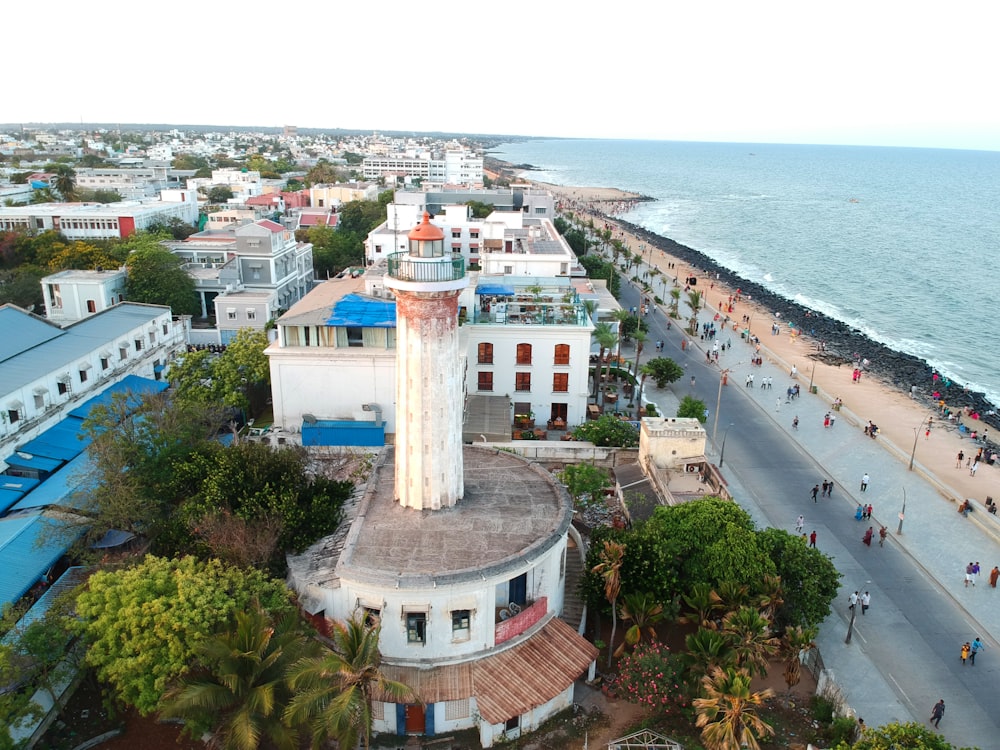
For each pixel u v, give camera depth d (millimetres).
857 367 93312
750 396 80062
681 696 31797
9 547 38844
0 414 49875
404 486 36531
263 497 36906
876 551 49656
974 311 134250
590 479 50094
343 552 32656
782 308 129750
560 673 32906
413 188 187000
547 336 63375
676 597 36531
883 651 39438
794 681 34125
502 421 59219
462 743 31812
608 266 127250
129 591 29172
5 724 26906
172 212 136125
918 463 64188
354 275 83688
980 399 88062
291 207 175250
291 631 28734
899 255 190750
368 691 26375
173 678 27672
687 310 119500
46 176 188000
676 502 48438
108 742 30500
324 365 54281
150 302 89250
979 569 47531
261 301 85375
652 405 69500
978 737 33562
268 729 25984
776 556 38750
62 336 63312
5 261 106062
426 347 33625
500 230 110812
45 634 29516
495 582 31766
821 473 61844
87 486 42906
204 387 58656
